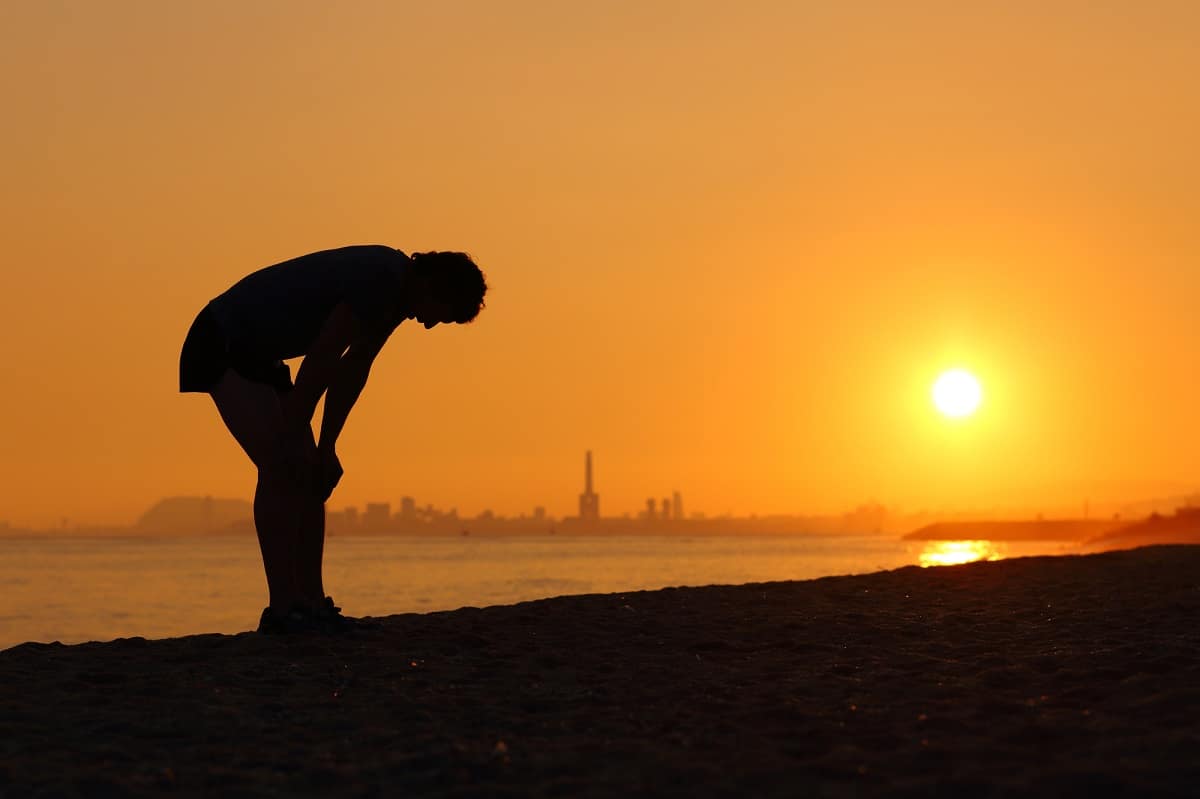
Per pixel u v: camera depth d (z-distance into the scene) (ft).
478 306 18.98
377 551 540.93
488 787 10.46
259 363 18.70
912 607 25.26
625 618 23.29
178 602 153.17
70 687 15.52
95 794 10.47
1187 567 37.42
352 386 18.88
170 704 14.46
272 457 19.22
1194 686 14.12
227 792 10.46
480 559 376.07
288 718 13.73
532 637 20.62
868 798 9.86
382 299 18.40
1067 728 12.06
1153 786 9.68
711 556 412.57
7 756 11.92
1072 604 25.34
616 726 13.04
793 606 25.59
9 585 202.80
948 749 11.39
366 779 10.91
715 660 18.11
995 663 16.94
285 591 20.07
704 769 10.91
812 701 14.25
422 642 19.65
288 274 18.52
